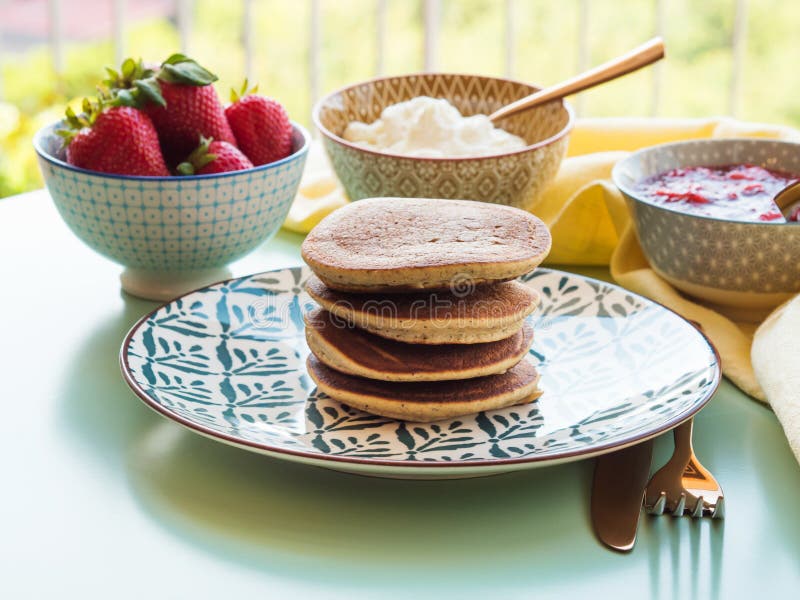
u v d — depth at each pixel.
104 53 3.38
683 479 0.67
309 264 0.70
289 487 0.68
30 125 1.93
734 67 1.56
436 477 0.68
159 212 0.79
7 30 3.38
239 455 0.70
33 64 3.26
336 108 0.94
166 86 0.82
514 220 0.73
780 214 0.80
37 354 0.78
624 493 0.67
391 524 0.66
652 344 0.75
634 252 0.88
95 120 0.80
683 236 0.80
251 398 0.72
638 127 1.02
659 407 0.70
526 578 0.63
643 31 3.27
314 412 0.71
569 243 0.88
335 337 0.72
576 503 0.67
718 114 3.30
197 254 0.81
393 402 0.70
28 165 1.90
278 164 0.81
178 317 0.76
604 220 0.88
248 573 0.63
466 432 0.70
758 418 0.73
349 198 0.90
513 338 0.73
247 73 1.65
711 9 3.23
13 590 0.62
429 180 0.85
